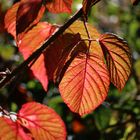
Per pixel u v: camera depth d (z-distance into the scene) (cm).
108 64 57
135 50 162
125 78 57
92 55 57
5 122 56
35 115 58
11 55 128
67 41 61
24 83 115
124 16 178
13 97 110
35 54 56
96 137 118
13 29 60
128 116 119
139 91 129
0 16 62
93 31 60
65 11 55
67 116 117
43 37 62
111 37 57
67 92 57
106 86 57
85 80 57
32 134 58
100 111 113
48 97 121
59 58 58
